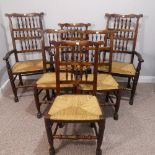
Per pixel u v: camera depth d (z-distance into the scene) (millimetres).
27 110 2312
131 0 2494
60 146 1808
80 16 2602
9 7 2568
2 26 2633
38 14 2486
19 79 2732
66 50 1877
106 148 1781
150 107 2365
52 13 2590
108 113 2260
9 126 2057
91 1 2512
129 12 2562
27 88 2801
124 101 2484
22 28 2527
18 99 2523
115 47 2602
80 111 1549
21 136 1924
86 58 1719
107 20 2520
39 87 1973
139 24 2615
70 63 1628
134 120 2139
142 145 1814
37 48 2717
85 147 1798
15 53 2562
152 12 2549
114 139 1882
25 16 2482
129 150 1762
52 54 2230
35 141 1862
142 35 2680
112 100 2375
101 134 1569
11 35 2508
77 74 1728
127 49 2715
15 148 1790
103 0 2502
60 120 1508
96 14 2582
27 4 2547
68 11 2576
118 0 2500
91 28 2662
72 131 1993
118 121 2123
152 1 2492
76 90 1909
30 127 2039
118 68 2320
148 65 2881
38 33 2588
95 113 1534
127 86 2693
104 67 2230
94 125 1856
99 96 2600
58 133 1963
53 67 2287
